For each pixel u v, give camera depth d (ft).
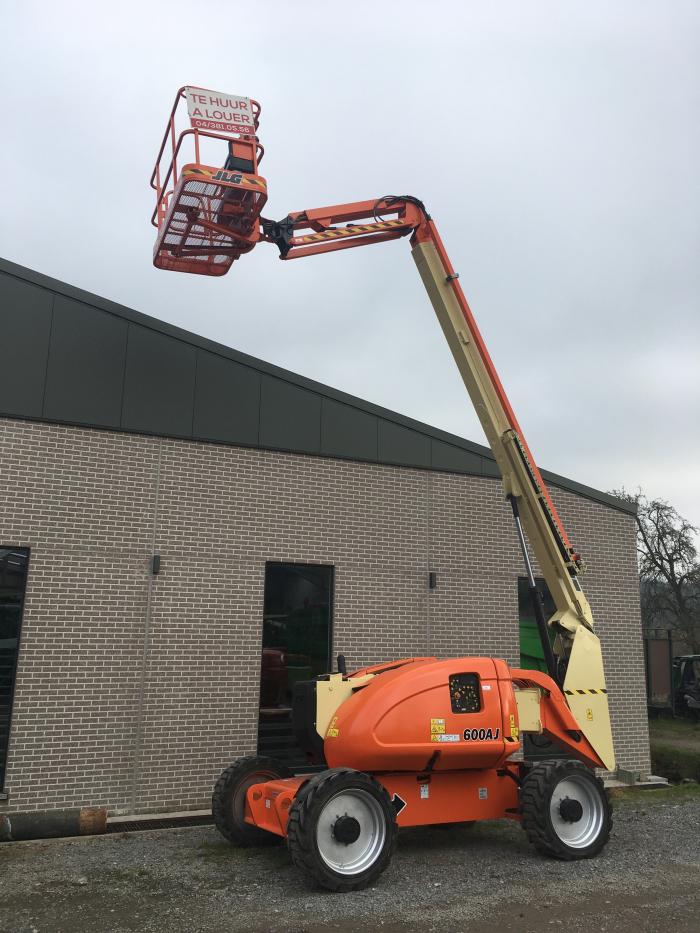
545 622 26.61
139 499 30.73
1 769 27.09
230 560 32.07
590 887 20.20
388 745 21.65
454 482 37.91
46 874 21.29
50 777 27.50
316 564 34.17
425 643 35.86
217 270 27.96
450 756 22.53
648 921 17.60
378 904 18.78
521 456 27.37
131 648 29.66
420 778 23.03
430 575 36.42
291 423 34.40
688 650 95.14
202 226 25.29
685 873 21.50
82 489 29.76
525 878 21.03
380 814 20.68
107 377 30.83
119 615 29.66
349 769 20.72
